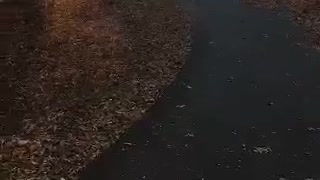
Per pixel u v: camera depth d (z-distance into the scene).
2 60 21.48
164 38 26.11
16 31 24.02
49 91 19.98
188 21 28.72
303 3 31.14
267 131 19.02
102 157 17.28
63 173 16.16
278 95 21.52
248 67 23.89
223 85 22.31
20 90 19.72
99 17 26.55
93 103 19.84
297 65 24.17
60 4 27.12
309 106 20.72
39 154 16.62
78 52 22.91
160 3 30.39
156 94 21.36
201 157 17.48
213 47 25.84
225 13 30.16
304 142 18.36
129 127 19.05
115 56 23.30
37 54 22.20
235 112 20.27
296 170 16.81
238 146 18.09
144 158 17.38
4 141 16.88
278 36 27.27
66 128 18.20
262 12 30.38
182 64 23.98
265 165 17.05
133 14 27.95
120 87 21.22
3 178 15.27
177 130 19.05
